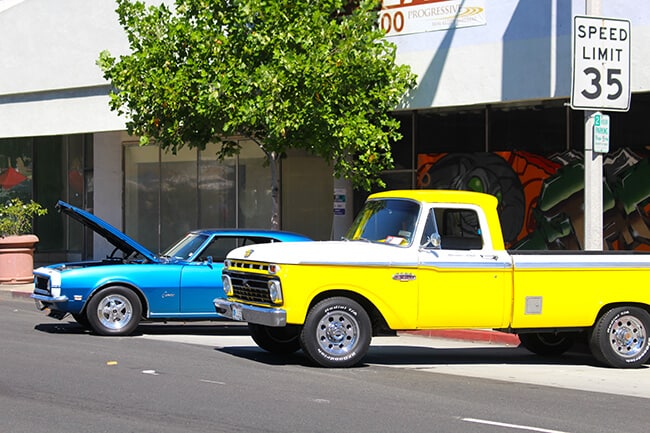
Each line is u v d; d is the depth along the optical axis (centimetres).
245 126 1895
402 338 1578
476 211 1198
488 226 1196
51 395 916
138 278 1448
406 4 1988
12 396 909
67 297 1416
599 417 898
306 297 1128
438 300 1169
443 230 1191
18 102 2728
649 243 1806
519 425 841
